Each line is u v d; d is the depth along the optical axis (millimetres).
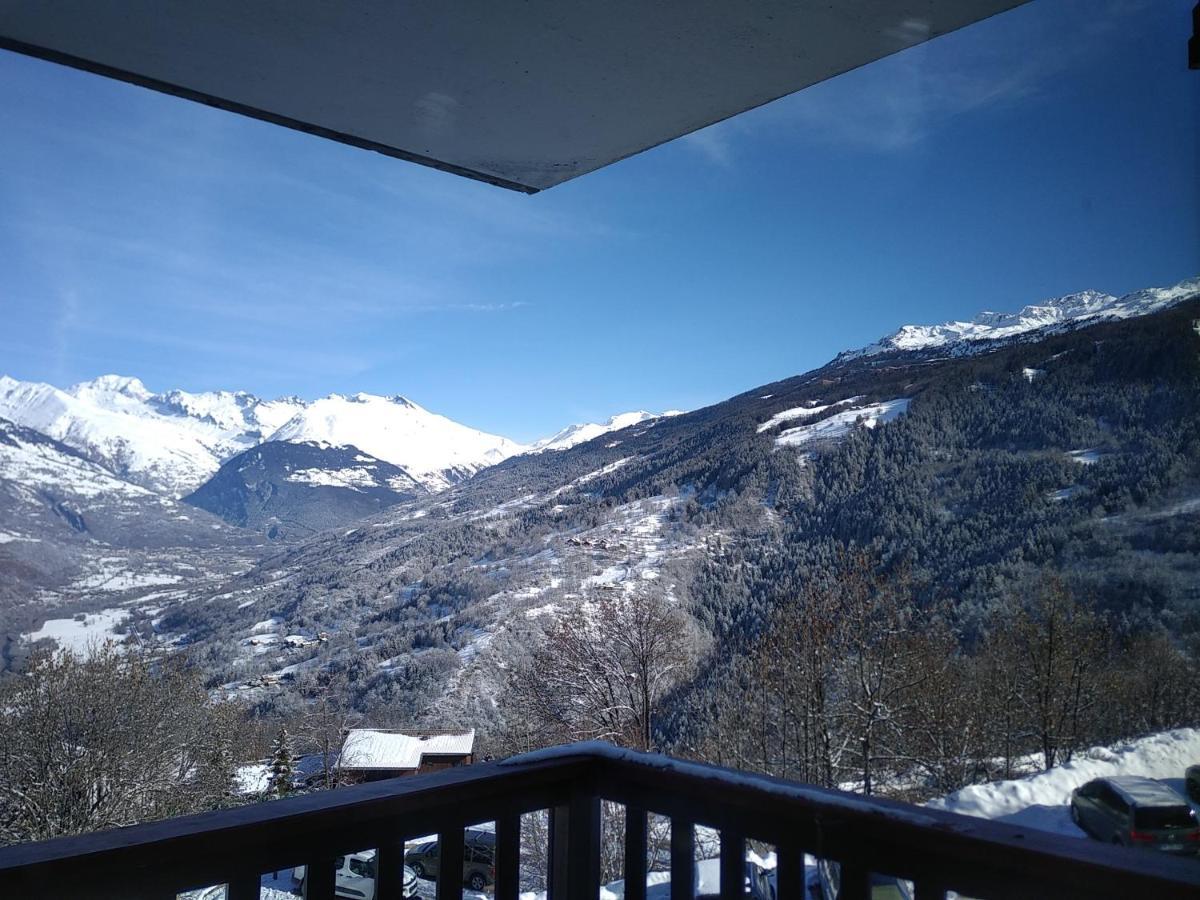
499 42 1508
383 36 1486
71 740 9914
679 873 1194
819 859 1027
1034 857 840
